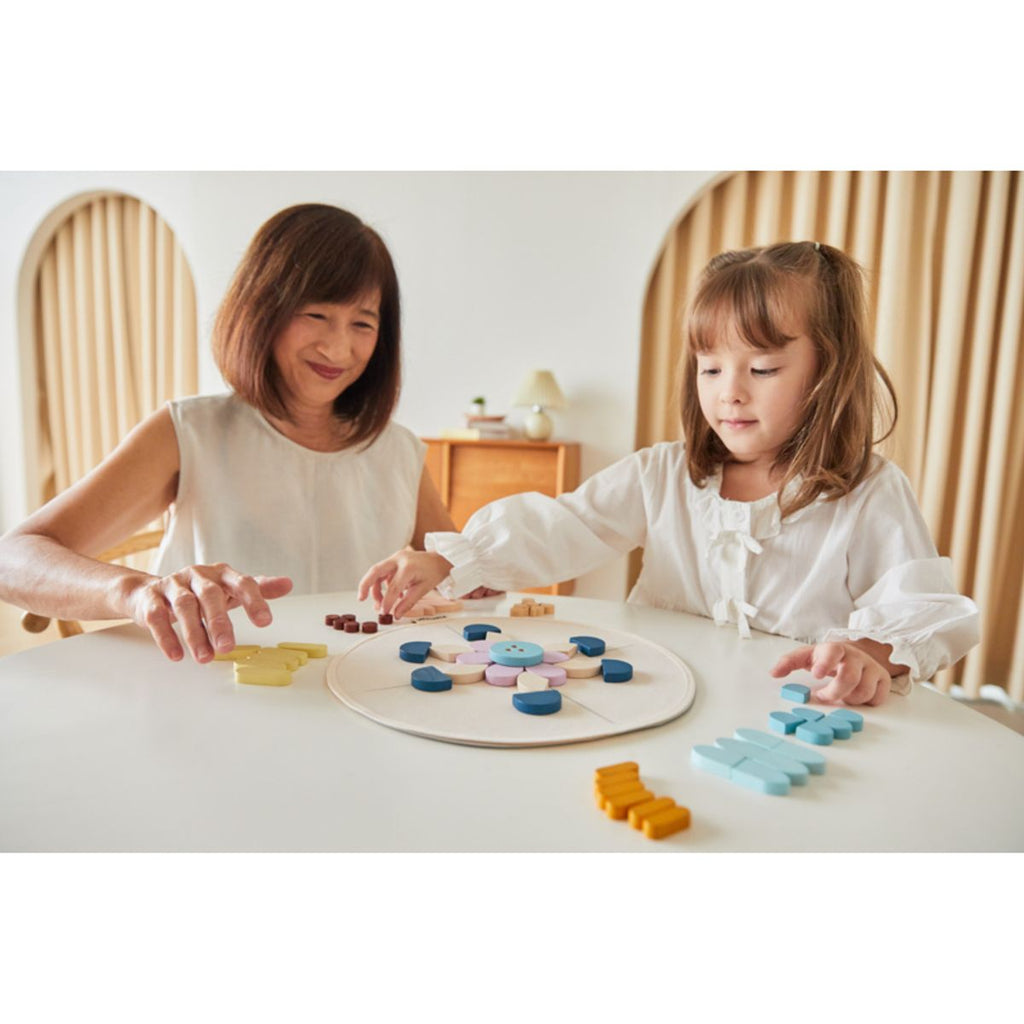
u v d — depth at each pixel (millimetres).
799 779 530
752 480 1021
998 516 2324
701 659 804
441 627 864
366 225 1108
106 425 3152
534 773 534
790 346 891
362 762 541
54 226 3082
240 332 1066
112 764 526
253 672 682
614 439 2594
